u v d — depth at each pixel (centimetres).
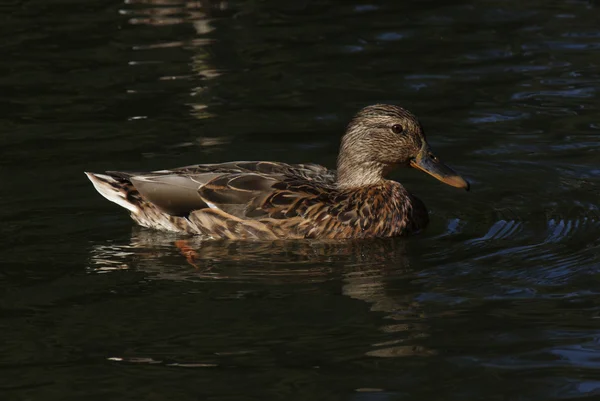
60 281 1228
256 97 1830
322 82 1898
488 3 2311
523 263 1264
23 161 1578
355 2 2345
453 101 1809
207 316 1134
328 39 2114
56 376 1012
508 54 2016
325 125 1716
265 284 1221
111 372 1018
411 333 1089
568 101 1797
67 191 1491
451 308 1147
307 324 1112
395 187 1421
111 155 1597
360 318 1124
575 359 1027
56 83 1898
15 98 1831
